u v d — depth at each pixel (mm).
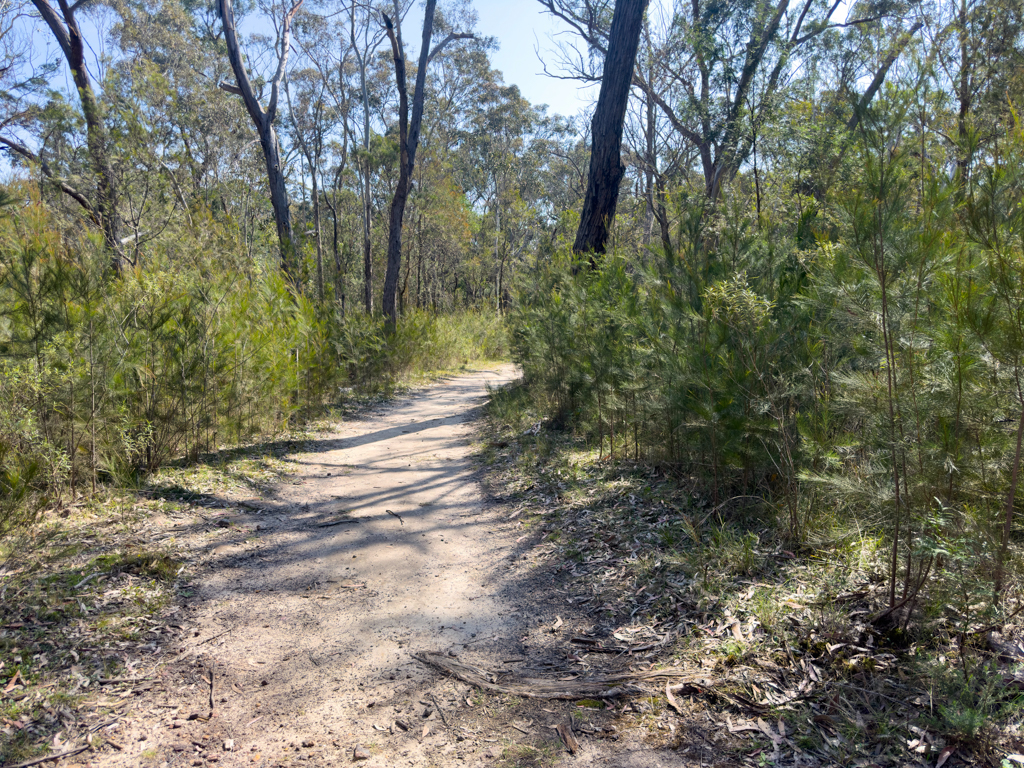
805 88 9781
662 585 3924
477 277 44469
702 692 2842
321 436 9719
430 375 19156
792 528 4164
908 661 2822
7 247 5395
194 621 3719
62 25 12453
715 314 4551
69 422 5340
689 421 4941
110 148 11750
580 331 7586
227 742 2641
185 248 8477
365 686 3086
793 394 4289
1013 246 2627
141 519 5242
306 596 4141
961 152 2893
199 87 21375
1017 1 6871
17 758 2473
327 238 39344
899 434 3064
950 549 2672
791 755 2402
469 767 2486
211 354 6992
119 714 2797
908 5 9859
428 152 31062
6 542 4285
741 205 5293
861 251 3086
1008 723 2391
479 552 4977
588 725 2713
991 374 2816
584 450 7535
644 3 9695
